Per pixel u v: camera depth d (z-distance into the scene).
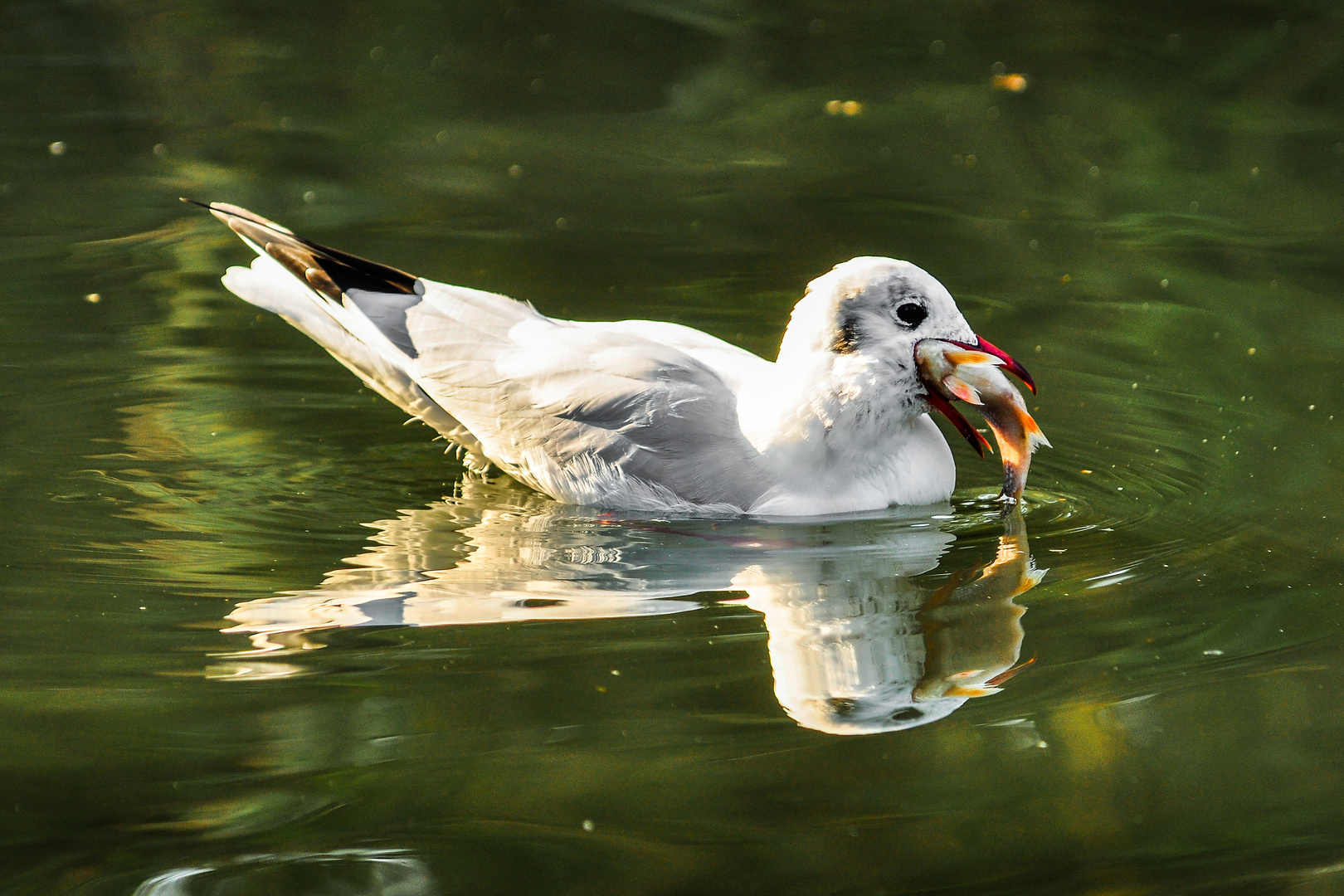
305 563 9.53
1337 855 6.38
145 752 7.12
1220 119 20.02
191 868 6.25
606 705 7.64
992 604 8.98
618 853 6.41
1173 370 13.06
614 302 14.31
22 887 6.11
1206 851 6.43
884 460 10.70
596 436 10.62
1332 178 18.00
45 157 17.98
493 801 6.78
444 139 19.28
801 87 21.44
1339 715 7.57
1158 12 23.88
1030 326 14.01
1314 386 12.64
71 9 23.64
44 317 13.71
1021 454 10.59
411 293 11.38
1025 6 24.47
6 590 8.92
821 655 8.23
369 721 7.45
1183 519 10.30
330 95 20.77
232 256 15.39
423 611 8.80
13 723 7.37
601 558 9.73
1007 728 7.48
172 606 8.77
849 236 16.30
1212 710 7.65
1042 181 18.08
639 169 18.36
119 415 11.93
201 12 23.98
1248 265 15.51
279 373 12.95
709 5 24.67
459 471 11.42
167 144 18.62
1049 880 6.26
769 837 6.55
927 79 21.64
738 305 14.31
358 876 6.21
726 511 10.48
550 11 24.47
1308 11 23.41
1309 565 9.48
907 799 6.86
